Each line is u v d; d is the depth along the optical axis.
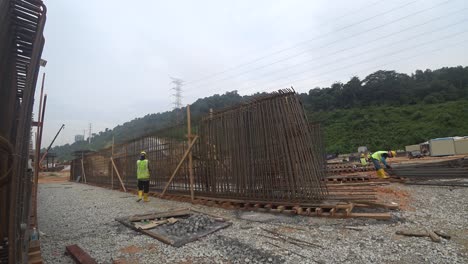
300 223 5.91
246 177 8.02
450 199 7.75
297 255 4.14
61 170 47.88
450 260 3.73
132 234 5.77
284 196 7.14
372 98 78.31
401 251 4.11
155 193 11.73
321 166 12.70
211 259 4.19
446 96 69.81
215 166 8.99
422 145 37.72
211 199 8.84
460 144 31.23
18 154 2.32
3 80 2.80
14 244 2.28
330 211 6.20
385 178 12.69
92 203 10.72
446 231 4.95
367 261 3.81
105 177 19.22
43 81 5.71
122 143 16.22
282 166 7.25
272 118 7.55
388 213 6.17
